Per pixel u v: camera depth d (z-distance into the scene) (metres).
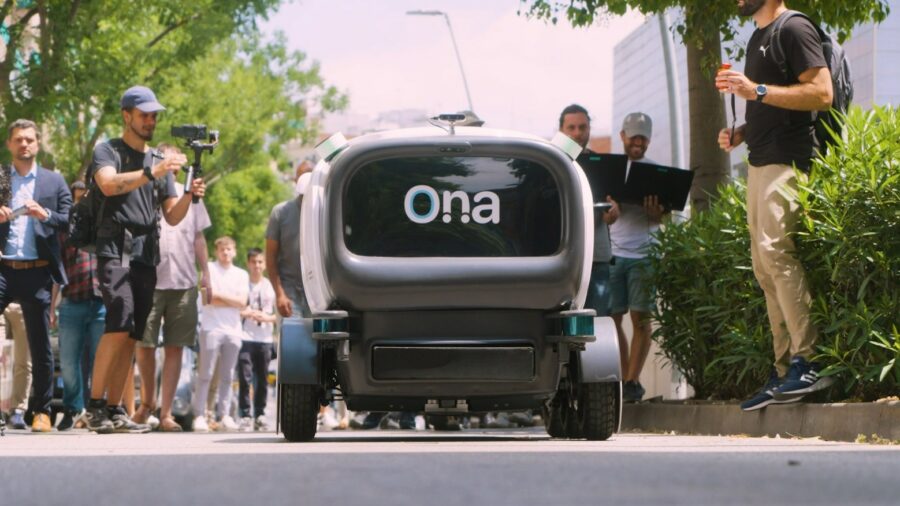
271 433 11.59
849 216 8.44
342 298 8.04
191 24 28.41
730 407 9.38
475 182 8.10
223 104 47.59
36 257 11.46
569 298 8.09
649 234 11.10
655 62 35.88
